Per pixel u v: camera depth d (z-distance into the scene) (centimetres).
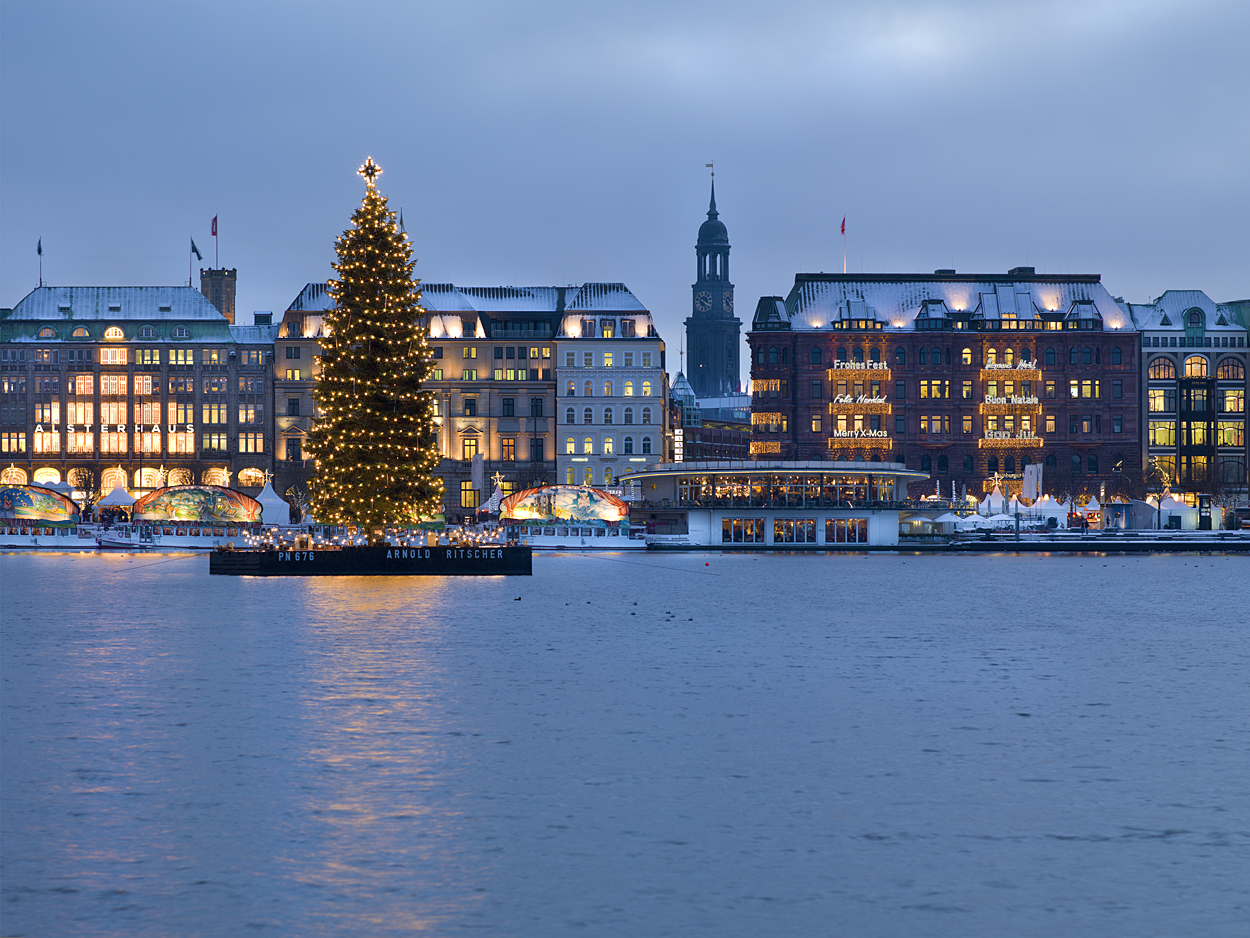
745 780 3073
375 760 3259
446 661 5091
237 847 2523
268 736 3544
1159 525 17862
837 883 2334
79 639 5778
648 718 3856
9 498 14688
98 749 3375
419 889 2294
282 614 6931
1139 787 3014
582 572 11088
